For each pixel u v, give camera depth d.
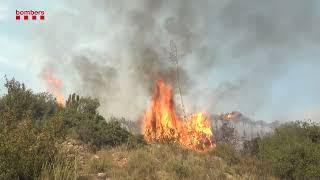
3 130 9.93
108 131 15.65
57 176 9.12
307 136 16.48
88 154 12.92
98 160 12.10
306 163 14.09
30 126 10.48
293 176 14.07
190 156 14.39
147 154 13.59
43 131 10.68
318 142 16.30
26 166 9.09
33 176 9.12
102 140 15.16
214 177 11.91
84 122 15.66
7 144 9.16
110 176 10.78
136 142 15.93
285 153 14.59
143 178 10.84
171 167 12.20
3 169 8.74
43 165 9.38
